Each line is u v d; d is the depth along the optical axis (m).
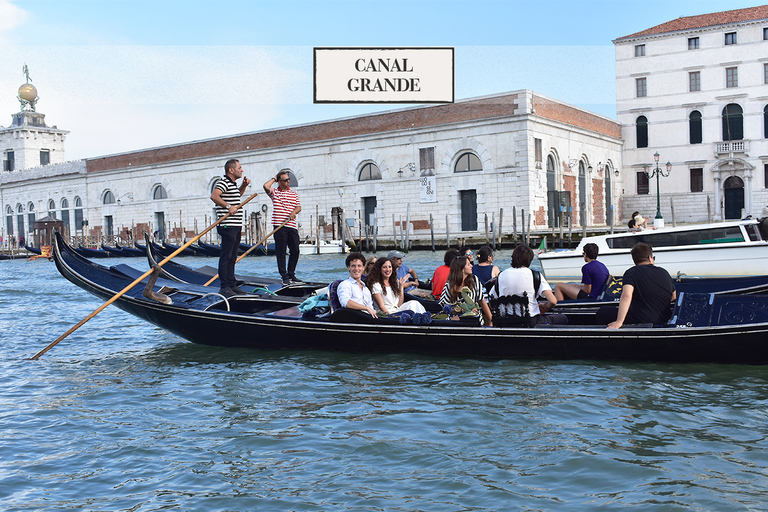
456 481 4.81
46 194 59.72
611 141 45.41
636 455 5.20
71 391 7.51
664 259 15.40
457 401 6.68
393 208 40.16
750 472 4.84
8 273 28.77
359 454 5.36
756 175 42.97
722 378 7.19
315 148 42.88
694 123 44.78
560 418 6.09
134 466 5.25
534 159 36.16
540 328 7.96
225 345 9.56
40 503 4.62
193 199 48.41
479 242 34.50
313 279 19.86
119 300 9.86
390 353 8.62
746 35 42.72
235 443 5.68
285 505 4.51
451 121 37.81
